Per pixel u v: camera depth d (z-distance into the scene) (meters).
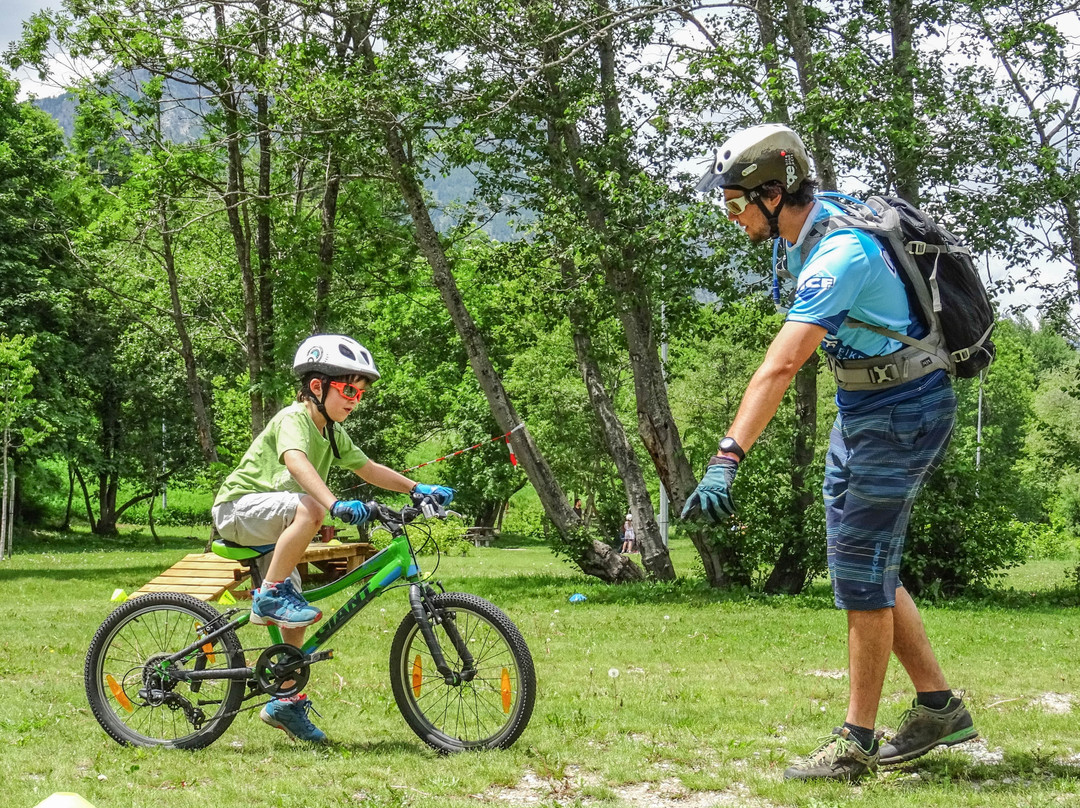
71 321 33.38
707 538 16.09
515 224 17.25
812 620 11.29
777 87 13.91
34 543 41.41
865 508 3.87
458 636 4.53
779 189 3.82
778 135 3.82
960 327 3.77
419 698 4.66
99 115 18.92
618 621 11.02
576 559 17.45
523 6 15.70
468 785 3.93
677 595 15.01
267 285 21.17
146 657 4.79
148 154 19.31
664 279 15.41
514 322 20.45
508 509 55.03
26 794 3.80
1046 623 11.26
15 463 35.25
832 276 3.62
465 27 14.71
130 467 44.25
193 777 4.11
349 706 5.55
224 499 4.59
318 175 19.45
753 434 3.54
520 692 4.43
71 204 22.78
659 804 3.71
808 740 4.61
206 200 19.59
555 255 16.44
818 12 15.78
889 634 3.96
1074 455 17.50
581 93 15.66
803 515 15.45
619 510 31.98
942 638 9.62
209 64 17.14
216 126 19.17
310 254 19.81
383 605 12.02
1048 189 14.07
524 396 32.19
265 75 15.41
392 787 3.94
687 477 16.84
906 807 3.49
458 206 18.59
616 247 15.23
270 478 4.59
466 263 19.45
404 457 39.50
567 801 3.72
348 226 20.38
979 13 14.74
